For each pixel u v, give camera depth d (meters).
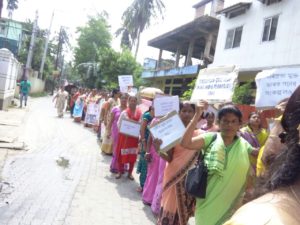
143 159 6.87
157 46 31.95
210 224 3.31
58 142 11.40
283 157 1.05
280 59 16.77
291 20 16.55
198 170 3.36
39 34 46.31
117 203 6.12
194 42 27.17
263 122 5.15
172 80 29.53
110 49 33.84
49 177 7.20
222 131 3.45
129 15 36.94
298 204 0.92
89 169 8.34
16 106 21.39
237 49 19.84
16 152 9.12
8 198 5.68
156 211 5.54
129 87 11.63
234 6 19.66
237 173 3.32
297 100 1.05
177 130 4.11
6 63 17.41
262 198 0.96
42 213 5.22
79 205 5.77
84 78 41.25
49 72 52.19
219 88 4.92
